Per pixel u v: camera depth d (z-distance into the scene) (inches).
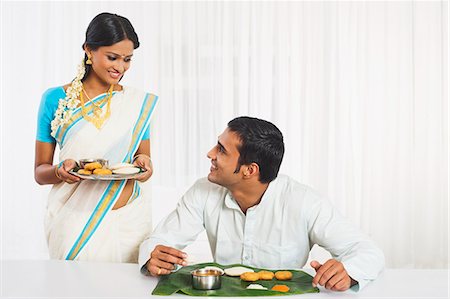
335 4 162.6
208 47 161.8
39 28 162.7
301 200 76.5
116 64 92.5
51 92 96.1
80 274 71.9
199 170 163.0
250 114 163.8
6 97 164.9
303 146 164.9
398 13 163.3
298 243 77.6
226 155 73.9
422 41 163.9
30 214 167.2
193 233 82.1
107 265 76.0
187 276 70.0
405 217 167.2
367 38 163.6
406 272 72.6
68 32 161.9
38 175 95.4
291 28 163.2
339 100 164.1
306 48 163.3
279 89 163.8
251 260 79.0
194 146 162.9
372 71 164.2
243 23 162.2
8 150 166.1
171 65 161.8
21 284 68.0
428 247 167.5
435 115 165.3
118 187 95.3
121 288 66.6
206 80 162.4
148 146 100.6
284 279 69.2
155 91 161.9
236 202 79.1
